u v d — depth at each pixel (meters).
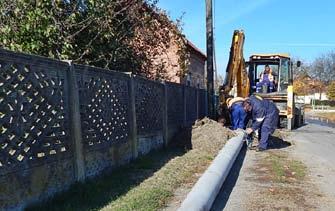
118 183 7.47
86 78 7.23
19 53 5.38
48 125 6.04
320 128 22.86
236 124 14.91
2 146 5.11
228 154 9.72
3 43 9.43
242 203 6.91
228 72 18.78
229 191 7.71
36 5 9.59
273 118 13.02
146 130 10.62
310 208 6.67
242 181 8.55
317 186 8.16
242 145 12.96
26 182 5.53
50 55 9.88
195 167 9.45
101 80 7.84
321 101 71.25
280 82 21.72
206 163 9.99
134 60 13.11
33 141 5.69
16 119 5.34
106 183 7.30
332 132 20.20
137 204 6.21
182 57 16.27
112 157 8.38
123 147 9.00
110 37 11.08
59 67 6.37
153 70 14.77
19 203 5.38
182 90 14.75
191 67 31.75
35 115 5.73
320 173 9.47
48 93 6.04
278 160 11.12
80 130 6.91
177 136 12.87
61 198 6.21
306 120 33.00
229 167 8.83
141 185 7.49
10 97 5.24
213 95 18.12
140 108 10.15
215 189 6.79
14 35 9.52
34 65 5.71
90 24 10.58
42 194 5.90
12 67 5.29
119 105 8.77
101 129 7.84
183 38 15.75
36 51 9.64
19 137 5.39
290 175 9.21
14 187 5.29
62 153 6.42
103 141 7.94
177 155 10.98
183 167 9.37
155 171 8.80
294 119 22.28
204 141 12.20
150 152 10.94
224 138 12.37
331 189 7.95
